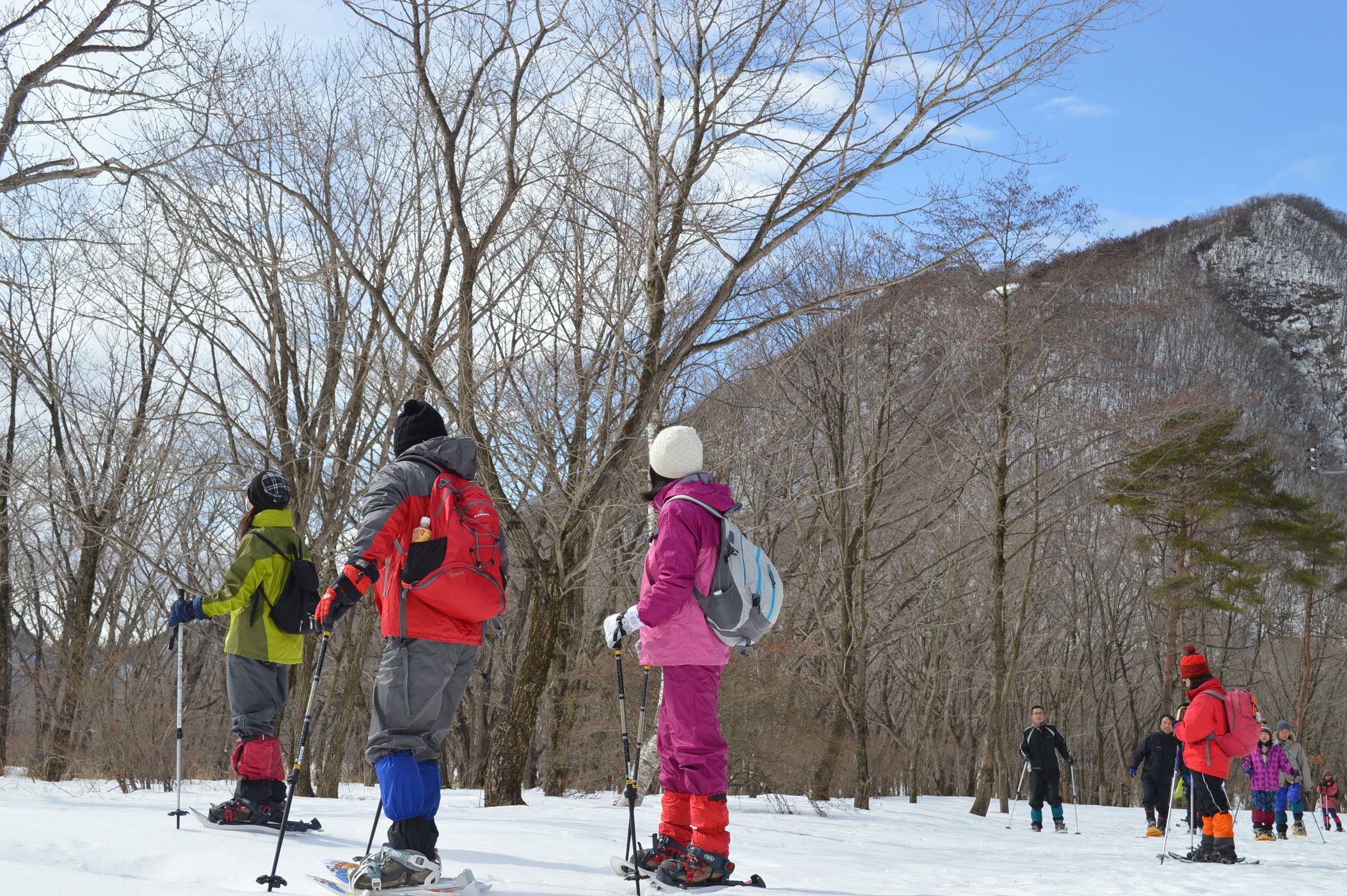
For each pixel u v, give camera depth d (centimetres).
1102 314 1970
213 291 1570
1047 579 3366
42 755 2361
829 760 1702
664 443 437
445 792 1622
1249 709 959
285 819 379
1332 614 4309
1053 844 1236
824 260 1816
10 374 2136
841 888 517
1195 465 3253
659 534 419
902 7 920
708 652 418
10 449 2320
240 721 536
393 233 1545
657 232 1087
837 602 2172
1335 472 4200
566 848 556
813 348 1822
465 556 396
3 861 373
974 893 533
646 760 1042
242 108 1348
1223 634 4306
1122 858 1004
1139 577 3912
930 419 2102
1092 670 3806
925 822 1543
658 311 1100
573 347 1251
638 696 1658
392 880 360
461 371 1147
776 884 507
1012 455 2306
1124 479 2425
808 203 1032
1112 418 2009
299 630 545
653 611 409
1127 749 4272
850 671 1870
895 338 1920
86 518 1959
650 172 1067
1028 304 1925
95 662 2111
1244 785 4150
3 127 1113
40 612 2722
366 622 1553
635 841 429
